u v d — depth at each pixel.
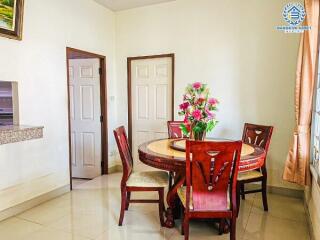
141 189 2.60
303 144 2.74
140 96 4.47
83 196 3.45
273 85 3.49
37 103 3.11
